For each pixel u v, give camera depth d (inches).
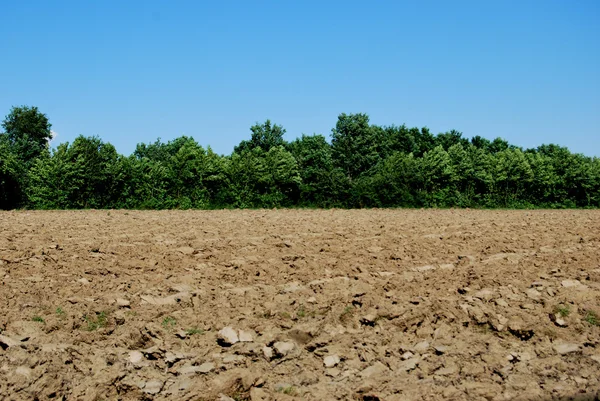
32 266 408.8
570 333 299.6
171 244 547.8
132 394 223.1
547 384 236.1
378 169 2116.1
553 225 840.3
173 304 330.6
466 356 268.1
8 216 916.0
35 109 2393.0
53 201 1349.7
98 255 463.2
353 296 355.6
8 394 212.2
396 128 3105.3
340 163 2330.2
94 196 1438.2
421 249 541.3
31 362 235.9
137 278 389.4
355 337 291.9
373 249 535.8
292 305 335.9
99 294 344.2
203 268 429.7
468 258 484.1
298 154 2369.6
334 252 519.5
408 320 311.1
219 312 318.3
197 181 1582.2
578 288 375.9
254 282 393.7
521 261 476.1
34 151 2155.5
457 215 1142.3
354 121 2381.9
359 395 225.9
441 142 3088.1
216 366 250.5
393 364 257.3
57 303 317.1
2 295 324.8
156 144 3344.0
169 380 236.8
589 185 2149.4
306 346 278.1
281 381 241.0
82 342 271.4
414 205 1736.0
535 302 347.6
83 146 1412.4
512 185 2108.8
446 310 326.6
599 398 221.6
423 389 229.6
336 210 1421.0
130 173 1476.4
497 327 302.2
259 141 2581.2
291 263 453.1
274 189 1678.2
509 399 221.0
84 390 224.4
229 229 709.9
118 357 257.4
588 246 574.6
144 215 1009.5
